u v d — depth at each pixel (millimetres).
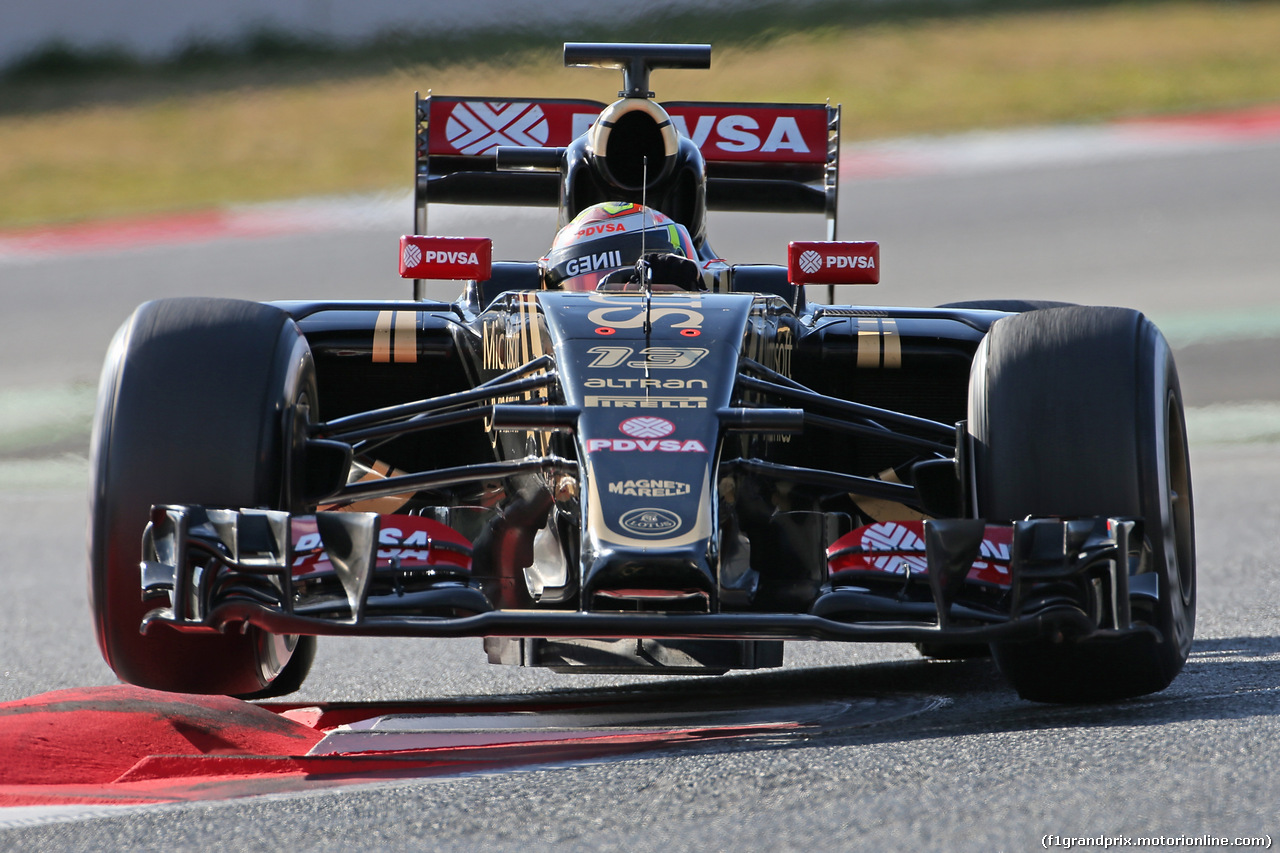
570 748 12102
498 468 13492
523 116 24828
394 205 77562
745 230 69625
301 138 92312
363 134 92188
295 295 60188
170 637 12672
